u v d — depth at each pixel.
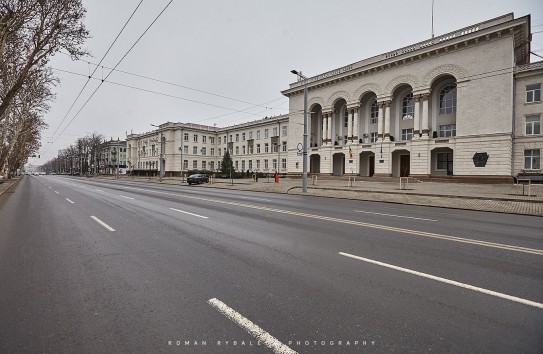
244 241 6.12
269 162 60.00
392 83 35.12
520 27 26.28
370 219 9.27
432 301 3.40
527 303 3.36
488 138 27.69
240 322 2.92
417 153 32.44
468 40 28.75
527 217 10.66
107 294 3.56
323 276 4.15
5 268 4.50
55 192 20.25
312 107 45.62
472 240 6.46
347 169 39.44
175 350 2.48
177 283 3.89
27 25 15.27
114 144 102.81
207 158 74.75
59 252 5.33
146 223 8.18
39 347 2.53
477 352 2.45
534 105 27.70
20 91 23.22
